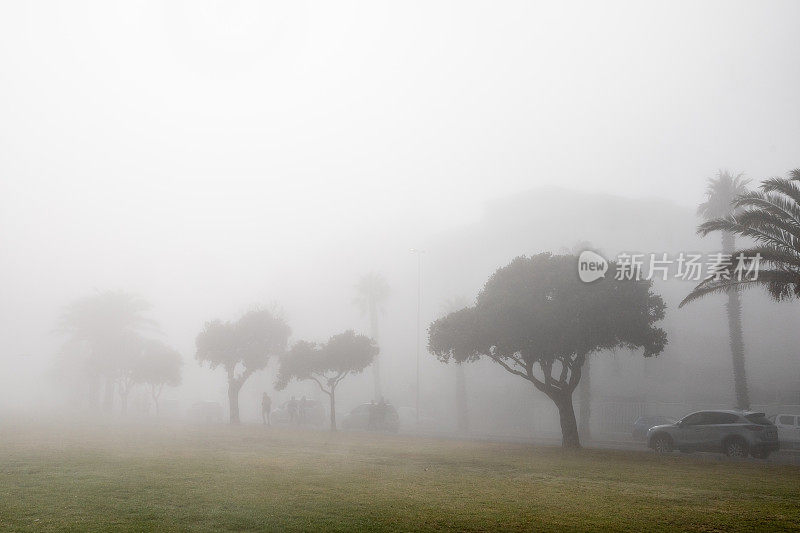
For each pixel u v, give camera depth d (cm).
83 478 1098
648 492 1130
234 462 1486
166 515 790
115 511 806
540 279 2330
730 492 1145
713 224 2275
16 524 716
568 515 870
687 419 2277
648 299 2356
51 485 1008
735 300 3866
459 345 2472
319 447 2108
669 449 2298
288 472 1309
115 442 2005
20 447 1680
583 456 1989
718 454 2358
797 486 1252
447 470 1463
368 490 1070
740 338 3825
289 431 3194
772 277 2133
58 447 1720
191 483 1080
